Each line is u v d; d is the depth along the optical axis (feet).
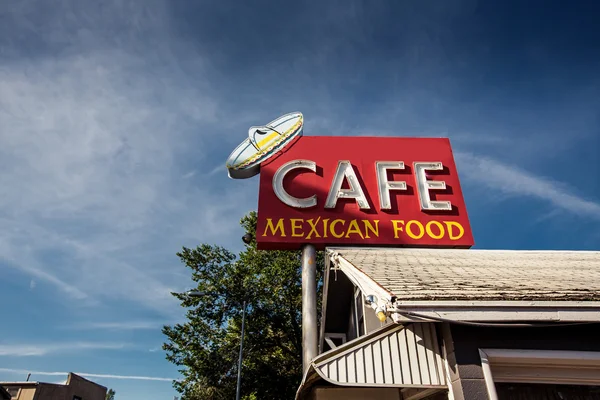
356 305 33.50
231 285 86.89
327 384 17.20
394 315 11.86
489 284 13.98
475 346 12.69
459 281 14.64
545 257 26.84
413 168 43.19
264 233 38.96
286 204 40.34
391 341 13.93
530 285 13.93
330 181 42.34
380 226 39.55
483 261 23.62
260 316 85.61
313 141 44.78
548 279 15.64
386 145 44.86
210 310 86.43
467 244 38.91
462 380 12.20
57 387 96.12
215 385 79.97
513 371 13.03
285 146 44.27
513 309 11.80
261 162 43.29
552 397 12.96
